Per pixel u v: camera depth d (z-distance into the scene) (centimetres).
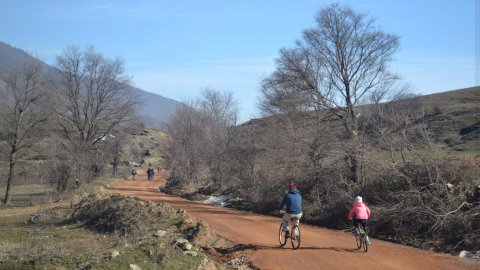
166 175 8462
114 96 6244
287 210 1557
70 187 4500
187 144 5556
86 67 6069
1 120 4838
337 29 3041
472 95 7044
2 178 5766
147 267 1007
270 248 1570
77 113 5969
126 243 1291
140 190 5319
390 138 2259
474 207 1658
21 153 4916
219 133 4888
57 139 5084
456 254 1480
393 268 1253
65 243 1662
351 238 1848
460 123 5134
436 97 7531
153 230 1836
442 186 1856
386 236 1866
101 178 6700
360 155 2388
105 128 6272
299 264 1315
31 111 4962
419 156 2053
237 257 1452
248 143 3894
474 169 1920
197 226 1830
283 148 3095
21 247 1256
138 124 6706
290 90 3431
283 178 3003
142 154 11450
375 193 2197
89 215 2481
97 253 1045
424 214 1792
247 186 3656
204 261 1131
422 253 1497
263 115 3816
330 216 2386
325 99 3086
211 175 5097
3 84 5050
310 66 3161
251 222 2386
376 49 3033
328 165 2748
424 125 2209
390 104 2930
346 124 2931
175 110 6412
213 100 5900
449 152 2111
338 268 1258
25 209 3338
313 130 2923
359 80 3019
